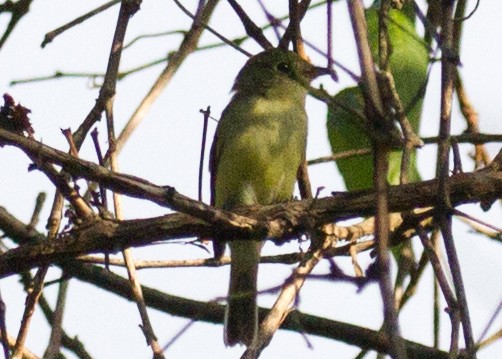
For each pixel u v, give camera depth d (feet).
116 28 26.20
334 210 23.15
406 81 24.86
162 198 20.40
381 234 15.94
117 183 19.95
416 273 28.37
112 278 32.14
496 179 22.50
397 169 25.17
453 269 19.42
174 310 32.27
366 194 23.20
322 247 24.38
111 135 25.23
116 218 23.47
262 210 23.09
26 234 29.22
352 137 26.78
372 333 30.35
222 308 32.89
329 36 21.59
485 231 27.43
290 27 27.20
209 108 25.53
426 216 22.75
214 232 22.13
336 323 30.76
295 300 22.07
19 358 22.74
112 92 25.58
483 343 23.95
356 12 17.52
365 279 18.80
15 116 20.80
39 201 29.81
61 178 21.36
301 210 23.11
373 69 17.65
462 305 19.06
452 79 20.13
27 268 21.81
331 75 20.94
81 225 21.74
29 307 23.06
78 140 24.93
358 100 26.35
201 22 24.63
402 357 14.51
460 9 26.07
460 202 22.68
